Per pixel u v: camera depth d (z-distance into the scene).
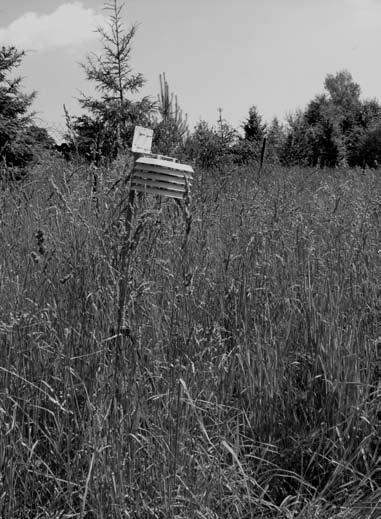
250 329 4.80
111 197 5.54
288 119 43.19
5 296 4.20
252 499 3.65
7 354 3.76
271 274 5.43
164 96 20.09
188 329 4.20
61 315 4.03
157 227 4.84
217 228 6.12
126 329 3.72
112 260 4.05
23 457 3.55
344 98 82.38
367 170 15.33
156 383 3.86
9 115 12.05
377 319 5.14
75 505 3.51
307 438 4.18
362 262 5.67
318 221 6.75
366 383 4.37
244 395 4.43
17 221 5.81
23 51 12.34
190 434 3.67
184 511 3.40
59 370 3.82
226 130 19.44
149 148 4.35
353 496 3.80
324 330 4.68
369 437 4.03
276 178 12.26
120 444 3.39
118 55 16.30
